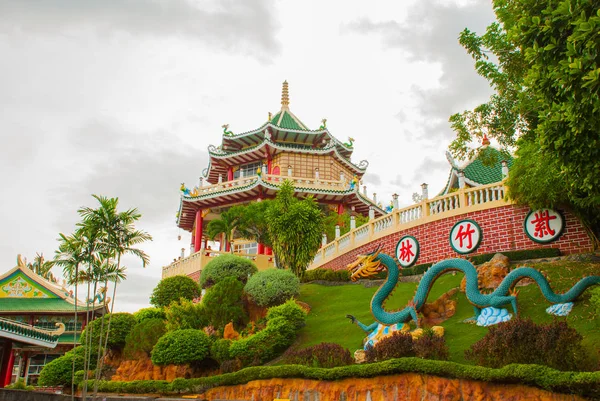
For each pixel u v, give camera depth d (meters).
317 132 59.28
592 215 23.53
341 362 19.89
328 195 54.75
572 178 15.47
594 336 16.80
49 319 48.38
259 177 52.97
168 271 49.91
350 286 31.45
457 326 20.81
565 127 13.96
